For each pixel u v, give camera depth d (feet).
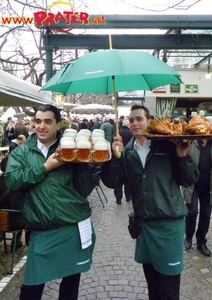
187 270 11.60
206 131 6.62
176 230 7.32
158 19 19.31
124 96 43.80
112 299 9.72
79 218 7.04
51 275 6.75
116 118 7.57
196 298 9.77
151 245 7.50
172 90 41.78
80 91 9.28
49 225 6.75
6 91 9.48
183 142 6.96
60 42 20.95
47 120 7.00
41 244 6.78
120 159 7.75
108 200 22.91
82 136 6.88
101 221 17.83
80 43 21.13
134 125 7.57
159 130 6.77
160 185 7.31
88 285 10.59
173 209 7.26
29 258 6.85
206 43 21.58
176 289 7.45
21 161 7.04
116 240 14.78
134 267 11.94
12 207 11.86
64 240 6.85
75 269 7.02
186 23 19.39
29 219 6.86
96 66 6.40
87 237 7.18
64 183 6.87
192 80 41.45
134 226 7.85
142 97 43.45
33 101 13.03
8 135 41.98
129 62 6.47
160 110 42.45
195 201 12.84
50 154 7.13
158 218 7.32
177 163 7.38
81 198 7.14
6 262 12.41
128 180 7.86
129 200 22.21
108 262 12.38
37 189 6.76
